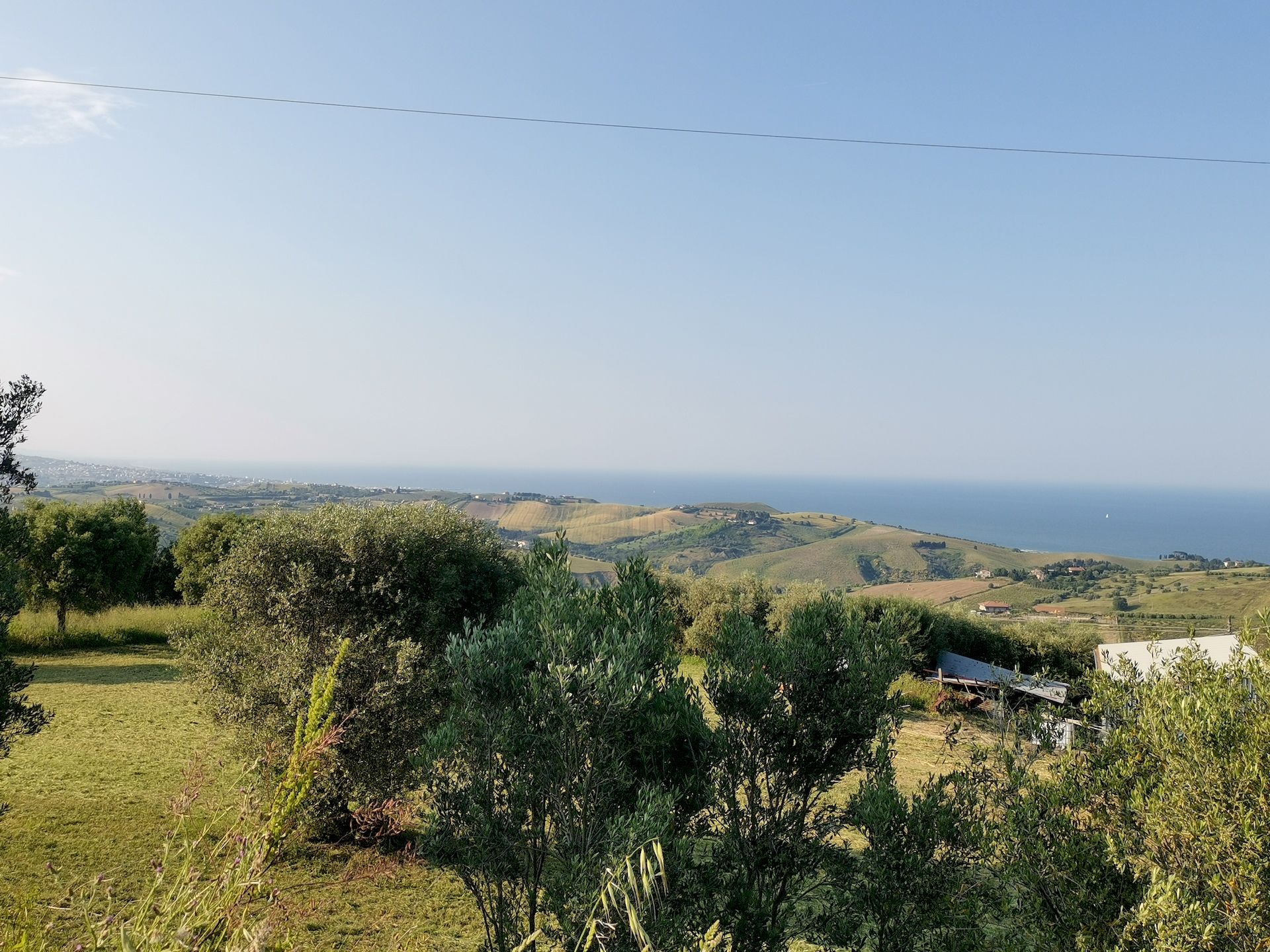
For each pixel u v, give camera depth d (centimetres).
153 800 1404
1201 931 408
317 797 1111
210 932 257
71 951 268
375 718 1173
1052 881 507
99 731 1912
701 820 677
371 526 1365
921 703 2830
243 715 1227
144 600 4250
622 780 629
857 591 11919
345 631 1200
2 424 962
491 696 662
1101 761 552
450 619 1339
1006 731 660
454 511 1500
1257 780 436
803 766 709
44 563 3120
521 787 657
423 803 674
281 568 1323
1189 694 505
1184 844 463
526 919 687
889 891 614
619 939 482
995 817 603
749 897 607
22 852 1113
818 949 862
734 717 714
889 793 642
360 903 1004
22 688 994
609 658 652
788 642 738
